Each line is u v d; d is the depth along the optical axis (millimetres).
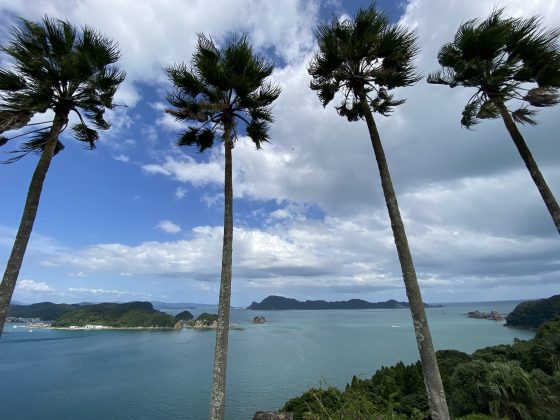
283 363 113438
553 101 11883
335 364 109625
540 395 23797
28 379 97500
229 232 10789
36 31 10188
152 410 68688
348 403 7730
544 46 11609
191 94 11805
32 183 9531
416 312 8875
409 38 10984
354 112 12930
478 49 11945
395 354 126875
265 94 11906
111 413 67000
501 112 12398
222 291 10211
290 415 32594
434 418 8125
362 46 10852
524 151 11789
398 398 33719
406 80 11391
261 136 12664
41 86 10102
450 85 13406
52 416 65750
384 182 10188
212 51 11266
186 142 12742
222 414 9273
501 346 52344
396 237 9633
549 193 11156
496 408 23484
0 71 9727
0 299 8453
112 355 140625
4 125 9422
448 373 39156
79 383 92062
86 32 10883
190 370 108062
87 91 11031
